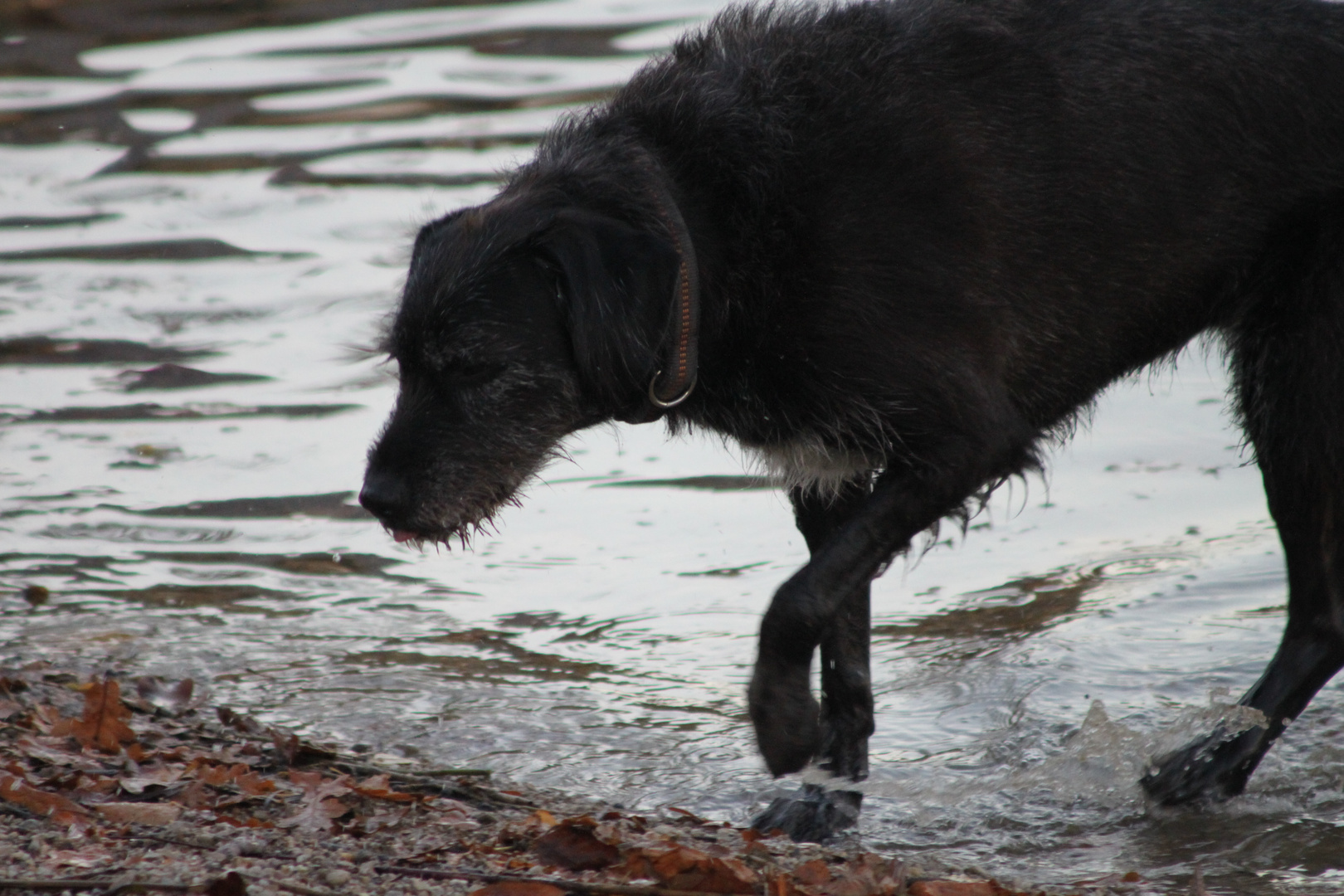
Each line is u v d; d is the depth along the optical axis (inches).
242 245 749.3
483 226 310.5
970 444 318.7
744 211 317.1
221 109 940.6
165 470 549.3
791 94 322.3
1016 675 416.2
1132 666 418.9
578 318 298.8
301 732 384.2
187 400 604.1
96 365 633.0
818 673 424.8
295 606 464.8
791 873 288.0
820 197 313.9
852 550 319.3
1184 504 518.9
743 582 478.3
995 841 339.6
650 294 298.4
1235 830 341.7
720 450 576.4
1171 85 339.9
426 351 309.1
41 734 335.9
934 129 320.8
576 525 520.1
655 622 455.2
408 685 414.0
